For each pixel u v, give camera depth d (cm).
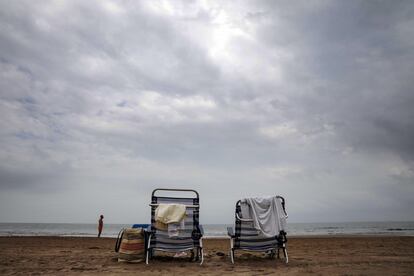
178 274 513
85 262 656
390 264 640
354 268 582
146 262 613
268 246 656
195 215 637
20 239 1497
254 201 638
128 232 661
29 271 545
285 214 661
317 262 669
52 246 1105
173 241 623
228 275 505
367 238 1703
